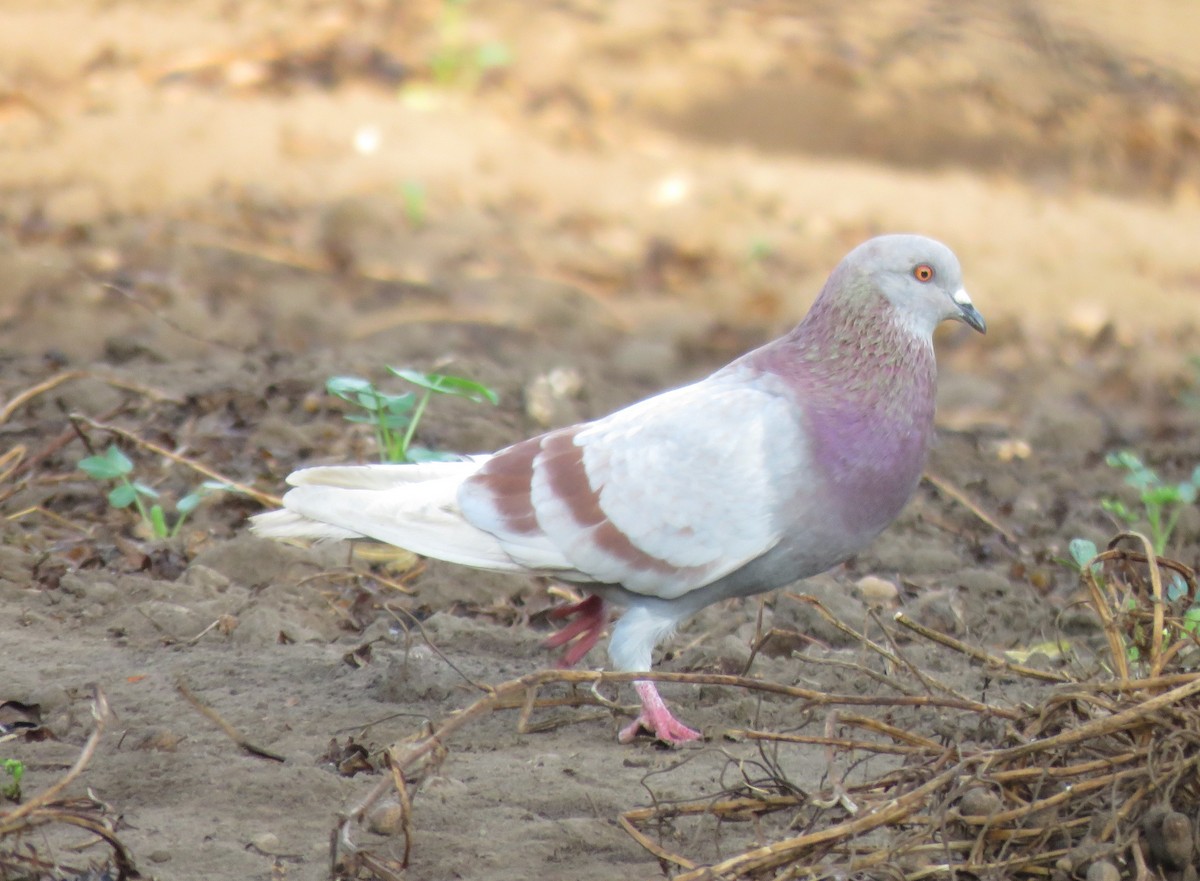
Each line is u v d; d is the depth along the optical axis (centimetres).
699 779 695
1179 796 576
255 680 796
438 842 614
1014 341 1792
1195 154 2644
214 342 1452
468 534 774
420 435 1255
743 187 2147
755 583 780
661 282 1805
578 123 2308
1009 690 819
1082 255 2116
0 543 971
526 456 783
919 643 911
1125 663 631
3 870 539
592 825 632
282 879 577
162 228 1702
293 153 1970
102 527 1025
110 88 2120
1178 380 1733
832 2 2839
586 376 1488
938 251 763
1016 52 2806
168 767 675
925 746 601
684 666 853
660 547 752
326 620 906
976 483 1315
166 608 867
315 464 1165
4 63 2131
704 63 2516
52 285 1506
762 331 1712
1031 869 562
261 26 2383
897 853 545
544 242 1852
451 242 1786
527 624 938
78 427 1071
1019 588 1062
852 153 2456
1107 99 2716
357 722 745
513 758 718
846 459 751
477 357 1527
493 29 2483
